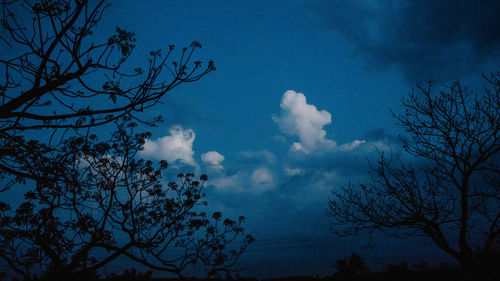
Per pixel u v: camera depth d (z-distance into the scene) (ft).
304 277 92.89
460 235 33.73
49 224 24.52
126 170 30.45
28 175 18.79
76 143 24.47
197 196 34.35
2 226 23.61
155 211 31.71
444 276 43.70
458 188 34.04
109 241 28.78
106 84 17.06
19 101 15.39
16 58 15.03
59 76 15.51
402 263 64.64
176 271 29.94
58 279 24.17
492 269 31.45
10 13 14.11
